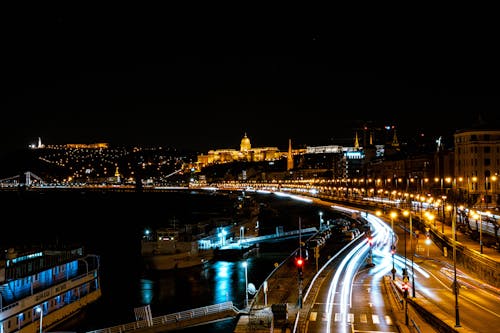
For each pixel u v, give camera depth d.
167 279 131.12
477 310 66.81
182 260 146.12
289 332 61.25
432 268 99.69
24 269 89.69
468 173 193.62
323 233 157.50
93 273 107.38
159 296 111.50
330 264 107.44
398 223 167.00
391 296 77.88
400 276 91.75
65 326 89.44
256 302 78.12
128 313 97.38
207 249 154.62
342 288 84.56
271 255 167.38
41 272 92.25
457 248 103.75
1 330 77.31
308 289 83.81
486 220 122.75
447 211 161.88
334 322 64.56
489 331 56.53
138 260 159.62
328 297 78.44
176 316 82.06
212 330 80.12
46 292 88.94
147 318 80.69
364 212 199.25
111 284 124.94
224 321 83.00
